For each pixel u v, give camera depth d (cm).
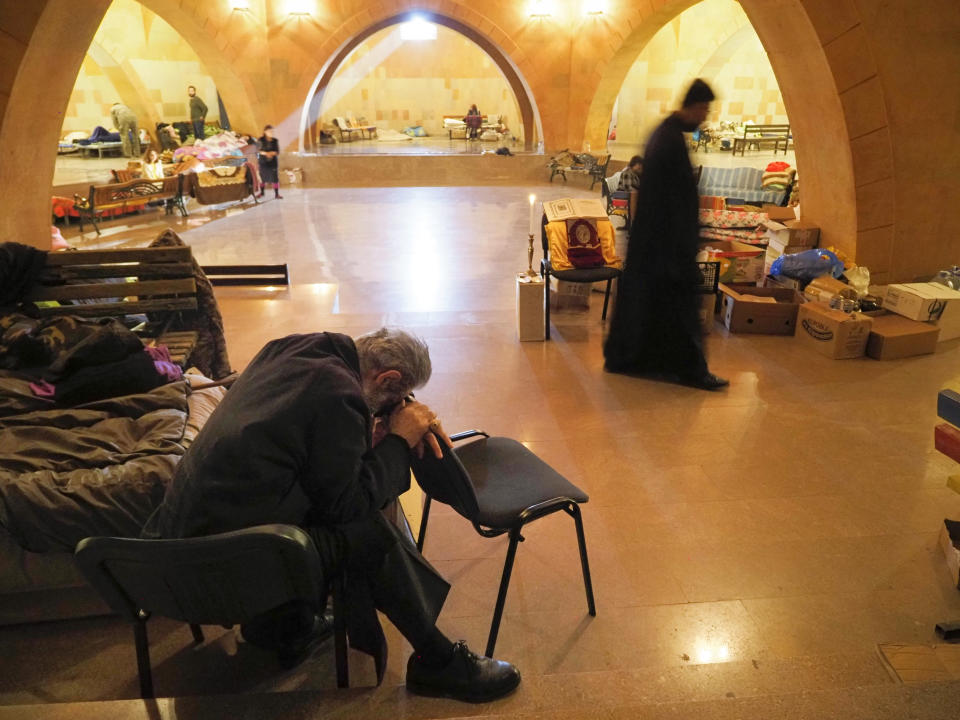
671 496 323
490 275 736
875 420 395
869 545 285
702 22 1708
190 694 205
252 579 153
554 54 1452
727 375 461
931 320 511
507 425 395
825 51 555
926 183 587
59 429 266
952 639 232
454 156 1490
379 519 178
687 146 407
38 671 217
